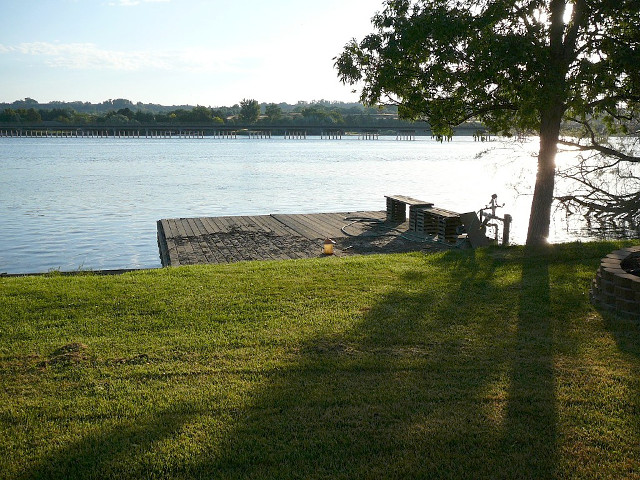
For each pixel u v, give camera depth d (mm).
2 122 191000
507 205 32281
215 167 65500
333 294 9219
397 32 12852
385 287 9617
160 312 8312
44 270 18578
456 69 12820
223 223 21391
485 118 14797
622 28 13141
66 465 4535
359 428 5027
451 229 17094
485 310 8266
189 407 5426
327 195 38875
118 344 7039
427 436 4891
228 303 8711
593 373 6078
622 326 7500
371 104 14289
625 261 8844
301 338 7176
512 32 12469
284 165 69875
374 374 6129
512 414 5242
